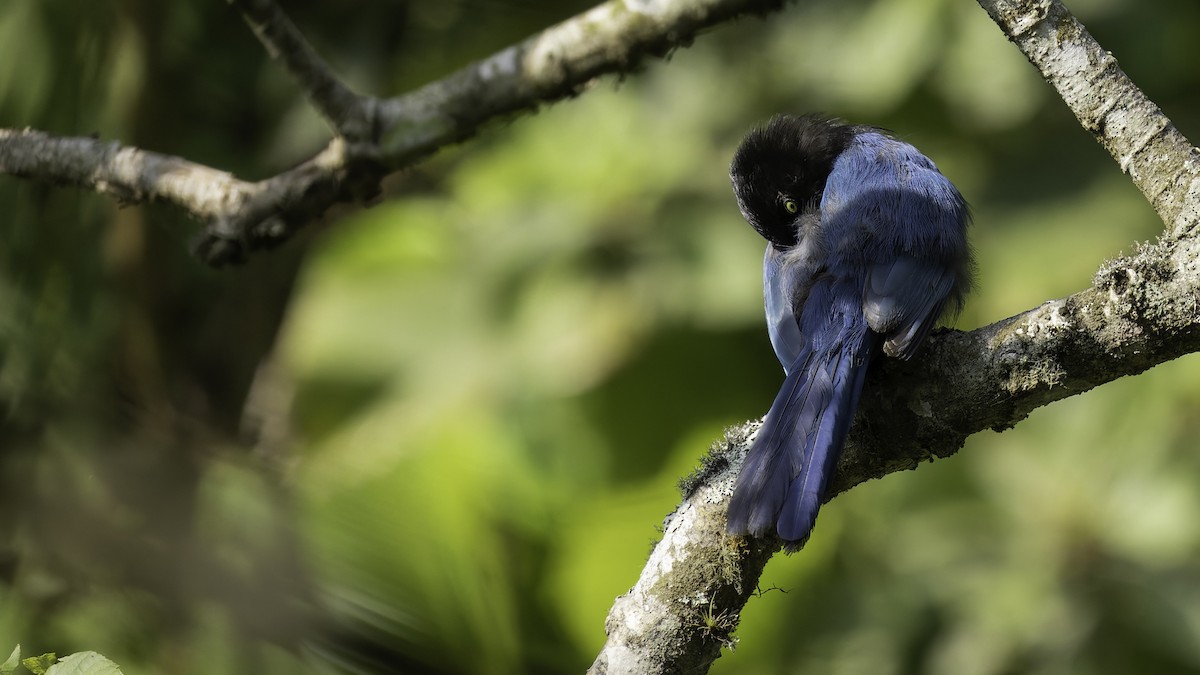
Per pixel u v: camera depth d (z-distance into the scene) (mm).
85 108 10125
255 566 8164
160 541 8172
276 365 12055
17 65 9766
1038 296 12188
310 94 6781
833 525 11398
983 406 5738
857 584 11500
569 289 12180
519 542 10164
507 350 11906
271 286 12680
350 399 11789
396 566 8367
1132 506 11812
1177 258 5375
